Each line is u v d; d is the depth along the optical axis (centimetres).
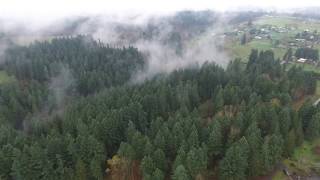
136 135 8131
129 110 9581
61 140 8369
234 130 8456
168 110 10406
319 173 8406
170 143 8138
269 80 11906
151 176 7256
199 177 7462
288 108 9262
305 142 9419
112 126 8969
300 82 12412
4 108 12344
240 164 7381
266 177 8175
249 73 13012
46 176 7619
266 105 9694
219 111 9850
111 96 11388
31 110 13388
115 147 9106
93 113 9925
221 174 7588
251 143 7831
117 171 7919
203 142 7875
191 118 9006
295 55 19050
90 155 8075
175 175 7119
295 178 8231
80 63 17612
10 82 16038
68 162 8125
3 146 7956
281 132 8850
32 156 7544
